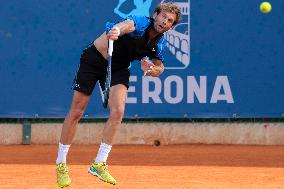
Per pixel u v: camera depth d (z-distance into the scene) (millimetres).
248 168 21531
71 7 26953
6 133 27688
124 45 14383
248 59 27281
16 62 26922
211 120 27875
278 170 21031
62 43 26984
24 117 27109
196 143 27984
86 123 27719
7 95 27000
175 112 27219
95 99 27172
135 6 26891
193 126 27859
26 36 26922
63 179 15250
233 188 17219
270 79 27375
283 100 27422
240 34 27219
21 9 26875
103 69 14844
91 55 14812
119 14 26984
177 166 22000
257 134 27938
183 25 27031
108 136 14688
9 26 26844
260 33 27266
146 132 27875
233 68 27219
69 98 27156
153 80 27141
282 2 27219
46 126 27766
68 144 15266
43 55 27000
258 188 17266
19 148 26719
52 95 27109
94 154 25156
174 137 27875
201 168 21438
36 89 27062
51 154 25047
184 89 27172
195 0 27000
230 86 27281
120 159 23844
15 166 21531
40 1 26891
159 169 21125
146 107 27156
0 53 26844
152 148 27156
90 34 27031
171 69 27094
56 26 26953
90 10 26984
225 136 27969
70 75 27094
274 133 27969
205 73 27172
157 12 14242
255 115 27438
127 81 14812
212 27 27109
